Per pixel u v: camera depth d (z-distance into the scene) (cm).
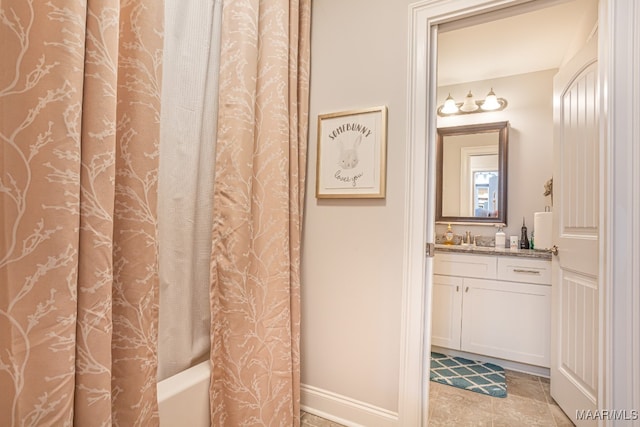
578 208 154
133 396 85
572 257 156
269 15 136
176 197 117
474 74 279
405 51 150
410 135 147
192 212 122
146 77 88
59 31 65
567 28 212
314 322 168
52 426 64
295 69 153
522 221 269
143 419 87
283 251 139
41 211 63
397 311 148
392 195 151
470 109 284
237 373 121
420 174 145
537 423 163
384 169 151
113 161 75
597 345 133
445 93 303
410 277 146
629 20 115
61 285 65
